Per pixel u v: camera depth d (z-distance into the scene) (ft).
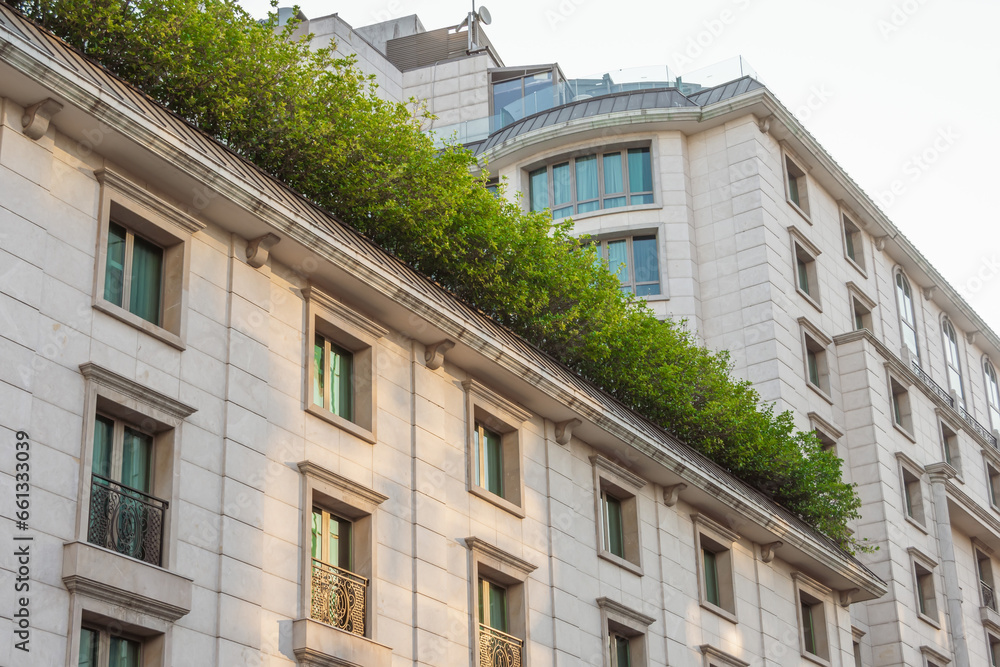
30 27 63.41
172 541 60.08
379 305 75.46
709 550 101.86
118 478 60.08
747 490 105.81
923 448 155.74
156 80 73.15
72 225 60.54
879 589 117.39
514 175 156.56
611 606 87.04
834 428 143.33
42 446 55.88
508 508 81.76
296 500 67.46
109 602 56.24
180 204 66.59
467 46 205.36
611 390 100.94
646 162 153.07
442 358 79.36
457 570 76.43
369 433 73.00
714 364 111.86
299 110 76.89
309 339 71.15
